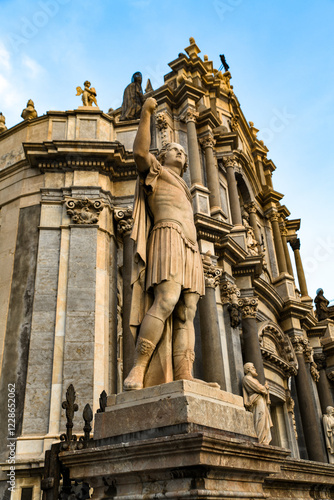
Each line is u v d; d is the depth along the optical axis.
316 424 19.08
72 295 11.68
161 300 4.38
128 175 13.93
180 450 3.23
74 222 12.66
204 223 14.91
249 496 3.56
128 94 16.52
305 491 5.77
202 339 13.54
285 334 20.06
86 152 13.30
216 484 3.34
